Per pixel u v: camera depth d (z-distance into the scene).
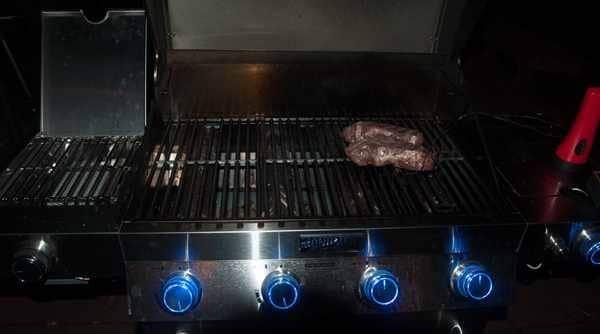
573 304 1.51
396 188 1.10
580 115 1.11
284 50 1.35
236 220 0.93
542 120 1.44
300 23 1.32
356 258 0.95
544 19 2.03
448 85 1.35
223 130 1.33
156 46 1.25
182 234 0.89
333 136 1.33
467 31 1.29
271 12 1.29
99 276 0.95
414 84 1.40
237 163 1.16
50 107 1.25
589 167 1.17
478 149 1.15
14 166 1.11
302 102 1.40
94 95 1.26
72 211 0.95
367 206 1.03
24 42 1.21
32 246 0.89
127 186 1.02
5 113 1.16
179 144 1.25
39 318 1.40
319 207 1.07
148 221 0.92
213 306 0.95
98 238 0.89
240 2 1.26
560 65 1.95
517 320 1.46
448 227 0.93
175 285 0.89
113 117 1.26
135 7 1.24
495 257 0.99
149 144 1.17
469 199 1.04
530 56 2.03
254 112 1.41
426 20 1.34
